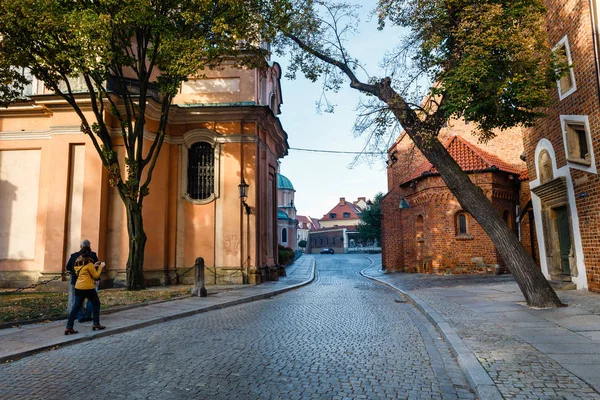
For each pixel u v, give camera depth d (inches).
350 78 471.2
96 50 426.3
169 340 289.9
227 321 366.6
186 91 753.6
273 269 784.3
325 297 542.3
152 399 174.1
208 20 520.1
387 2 410.6
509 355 219.3
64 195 629.0
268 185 820.6
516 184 864.3
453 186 402.6
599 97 408.2
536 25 357.1
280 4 488.4
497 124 391.2
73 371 217.2
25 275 641.0
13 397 178.5
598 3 408.2
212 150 730.8
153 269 667.4
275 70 890.7
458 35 360.2
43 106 649.6
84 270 311.3
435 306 408.8
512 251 379.2
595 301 379.9
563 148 491.5
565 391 165.9
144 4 422.0
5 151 674.2
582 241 462.6
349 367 217.6
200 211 711.1
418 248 919.7
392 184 1057.5
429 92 387.9
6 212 659.4
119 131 653.9
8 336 293.7
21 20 415.5
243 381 195.6
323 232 3243.1
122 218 639.1
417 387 186.9
